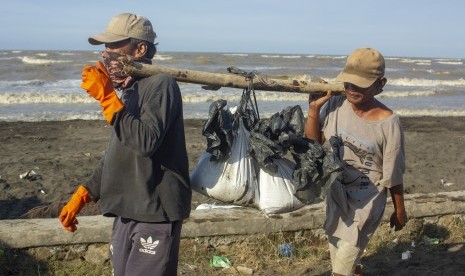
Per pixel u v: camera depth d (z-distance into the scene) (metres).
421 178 9.41
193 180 3.33
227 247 4.93
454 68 68.69
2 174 8.97
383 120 3.30
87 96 21.08
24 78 30.09
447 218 5.73
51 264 4.50
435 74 48.25
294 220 5.07
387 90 30.59
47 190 8.05
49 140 12.64
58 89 24.53
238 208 5.18
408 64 78.81
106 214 2.82
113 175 2.78
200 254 4.84
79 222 4.67
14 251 4.45
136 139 2.54
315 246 5.19
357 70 3.17
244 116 3.32
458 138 14.47
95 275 4.45
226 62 60.91
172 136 2.78
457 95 29.17
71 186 8.30
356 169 3.39
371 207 3.38
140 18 2.91
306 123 3.85
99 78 2.53
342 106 3.45
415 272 4.72
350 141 3.36
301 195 3.24
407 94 28.61
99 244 4.63
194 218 4.86
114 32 2.85
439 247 5.35
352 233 3.39
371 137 3.31
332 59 79.12
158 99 2.67
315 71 47.59
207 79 3.18
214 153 3.18
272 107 20.61
